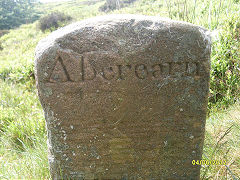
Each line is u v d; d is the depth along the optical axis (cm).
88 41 149
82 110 160
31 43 987
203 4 462
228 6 409
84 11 1369
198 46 153
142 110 163
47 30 1156
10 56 866
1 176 197
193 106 165
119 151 172
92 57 151
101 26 149
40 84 154
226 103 278
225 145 204
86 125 164
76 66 151
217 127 235
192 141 173
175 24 151
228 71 287
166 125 168
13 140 277
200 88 162
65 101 158
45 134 272
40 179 194
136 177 179
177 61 155
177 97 162
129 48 150
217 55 307
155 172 179
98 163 173
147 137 170
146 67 154
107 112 162
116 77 155
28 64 536
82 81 154
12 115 325
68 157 170
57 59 150
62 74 152
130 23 150
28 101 384
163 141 172
